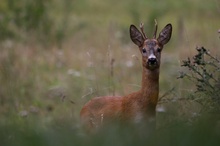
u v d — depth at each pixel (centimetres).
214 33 1938
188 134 709
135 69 1691
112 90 1358
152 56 997
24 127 918
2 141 776
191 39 2009
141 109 1007
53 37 2067
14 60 1744
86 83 1597
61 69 1784
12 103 1381
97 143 704
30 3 2097
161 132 789
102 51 1903
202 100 973
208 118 829
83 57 1856
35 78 1622
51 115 1340
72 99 1441
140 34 1055
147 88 1008
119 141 706
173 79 1415
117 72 1612
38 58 1856
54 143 713
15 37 2056
